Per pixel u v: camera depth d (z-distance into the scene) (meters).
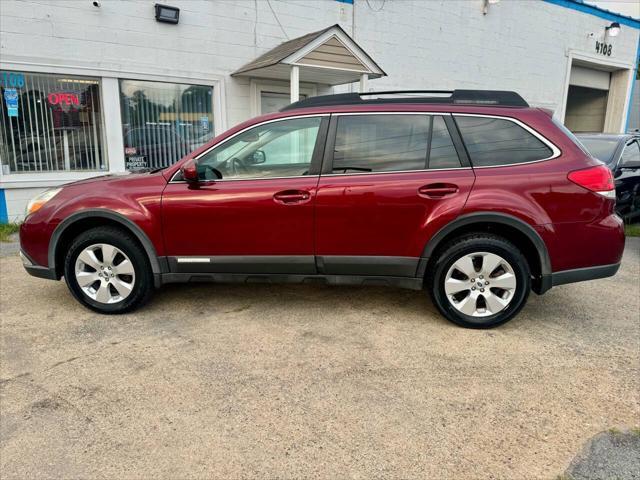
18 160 7.16
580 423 2.51
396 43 10.33
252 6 8.48
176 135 8.27
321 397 2.74
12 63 6.77
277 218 3.62
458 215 3.45
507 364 3.13
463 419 2.54
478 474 2.15
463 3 11.14
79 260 3.87
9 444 2.35
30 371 3.04
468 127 3.56
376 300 4.30
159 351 3.30
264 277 3.79
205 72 8.25
